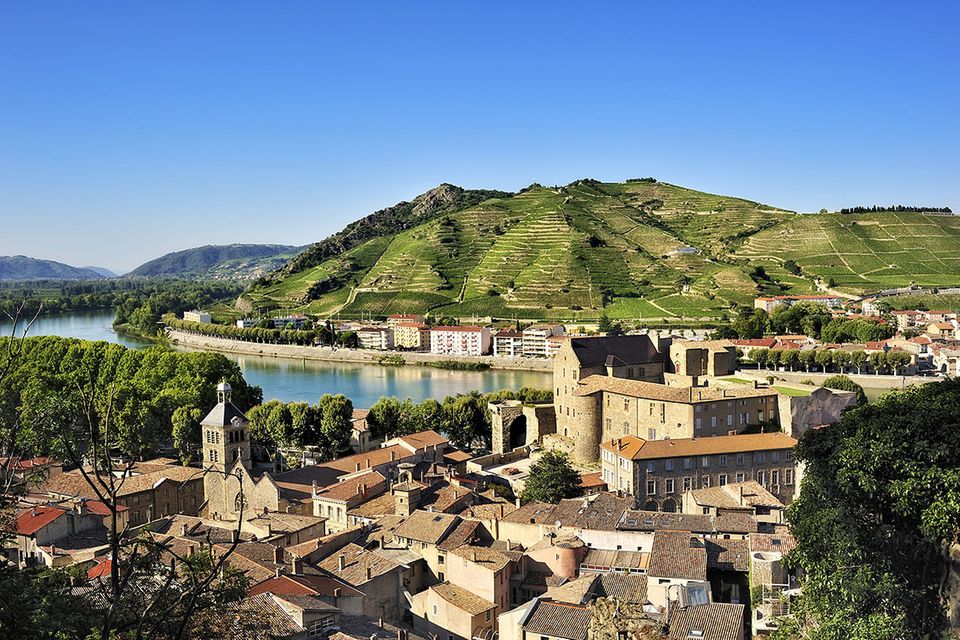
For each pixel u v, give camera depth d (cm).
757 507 14375
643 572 11938
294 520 14388
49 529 13000
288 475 17900
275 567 10900
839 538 8688
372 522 14938
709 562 11181
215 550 11069
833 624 8188
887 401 10575
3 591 5166
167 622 5316
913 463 8881
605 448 18450
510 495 18250
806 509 9644
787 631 9012
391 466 18975
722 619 9481
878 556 8869
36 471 5681
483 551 12469
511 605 12144
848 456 9319
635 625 7550
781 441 17700
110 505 4769
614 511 14088
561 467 17675
